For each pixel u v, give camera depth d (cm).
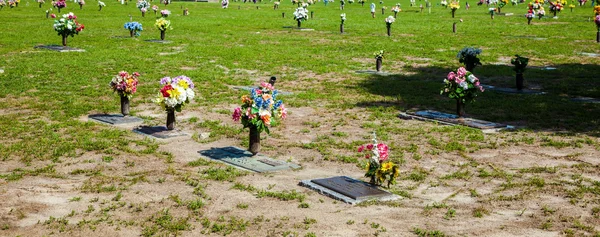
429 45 4169
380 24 6053
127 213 952
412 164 1264
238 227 893
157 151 1357
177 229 884
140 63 2988
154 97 2078
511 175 1180
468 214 960
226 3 8762
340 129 1620
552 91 2392
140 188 1079
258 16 7075
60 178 1137
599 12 4550
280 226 898
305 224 906
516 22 6388
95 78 2472
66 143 1388
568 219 935
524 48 4047
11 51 3375
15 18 5941
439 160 1299
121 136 1488
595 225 911
